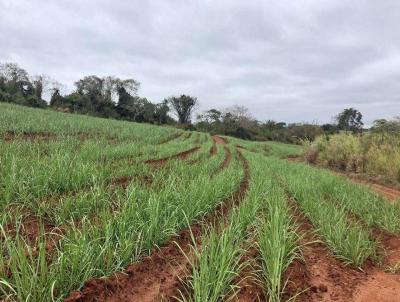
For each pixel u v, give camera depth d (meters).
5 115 21.64
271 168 15.86
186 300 3.91
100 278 3.95
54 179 6.91
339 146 22.56
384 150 18.52
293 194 9.75
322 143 25.52
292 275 4.60
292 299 4.09
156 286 4.23
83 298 3.63
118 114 80.06
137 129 29.25
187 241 5.65
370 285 4.66
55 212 5.64
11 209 5.50
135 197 5.84
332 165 22.47
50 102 72.75
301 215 7.81
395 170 16.19
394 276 5.00
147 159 14.09
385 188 14.53
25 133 17.55
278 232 4.78
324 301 4.17
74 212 5.59
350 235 5.69
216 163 15.38
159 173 9.62
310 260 5.34
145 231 5.02
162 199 6.07
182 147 21.78
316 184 10.98
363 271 5.07
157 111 88.12
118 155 13.51
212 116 86.75
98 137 20.52
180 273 4.54
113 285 3.99
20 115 23.53
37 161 7.84
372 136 21.20
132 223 5.04
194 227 6.20
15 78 76.25
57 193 6.68
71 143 13.83
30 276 3.48
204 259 3.75
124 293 3.98
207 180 8.26
